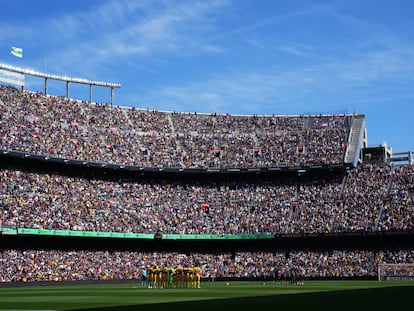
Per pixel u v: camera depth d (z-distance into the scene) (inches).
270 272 4330.7
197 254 4579.2
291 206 4667.8
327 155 4849.9
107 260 4215.1
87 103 4960.6
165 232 4419.3
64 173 4387.3
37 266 3799.2
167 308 1213.1
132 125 5002.5
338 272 4192.9
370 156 5059.1
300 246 4544.8
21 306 1382.9
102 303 1497.3
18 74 4753.9
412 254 4143.7
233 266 4453.7
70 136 4522.6
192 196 4793.3
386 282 3526.1
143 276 3280.0
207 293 2119.8
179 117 5300.2
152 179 4815.5
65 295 2074.3
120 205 4448.8
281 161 4886.8
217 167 4854.8
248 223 4586.6
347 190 4658.0
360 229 4308.6
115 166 4517.7
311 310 1069.1
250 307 1207.6
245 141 5103.3
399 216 4291.3
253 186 4894.2
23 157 4050.2
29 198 3981.3
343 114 5231.3
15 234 3666.3
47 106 4643.2
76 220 4077.3
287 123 5270.7
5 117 4224.9
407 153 4899.1
